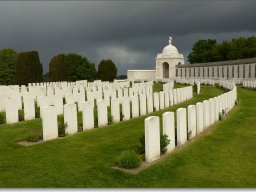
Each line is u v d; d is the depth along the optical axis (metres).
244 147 12.50
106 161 10.22
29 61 54.03
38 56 54.91
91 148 11.87
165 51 97.81
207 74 80.38
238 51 97.06
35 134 13.80
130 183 8.58
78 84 39.50
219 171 9.76
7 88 29.47
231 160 10.83
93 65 94.69
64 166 9.84
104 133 14.41
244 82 49.34
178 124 12.05
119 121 17.38
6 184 8.53
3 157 10.83
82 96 21.69
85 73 92.69
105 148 11.85
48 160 10.45
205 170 9.80
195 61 115.31
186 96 29.30
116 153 11.16
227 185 8.67
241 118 18.80
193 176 9.28
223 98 19.03
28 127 15.45
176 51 97.69
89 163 10.09
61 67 58.28
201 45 114.62
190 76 87.56
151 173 9.20
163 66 97.00
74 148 11.86
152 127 10.13
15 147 12.02
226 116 19.14
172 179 8.98
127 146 12.09
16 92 23.88
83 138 13.40
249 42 98.44
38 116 18.67
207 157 11.07
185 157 10.80
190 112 13.10
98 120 15.89
